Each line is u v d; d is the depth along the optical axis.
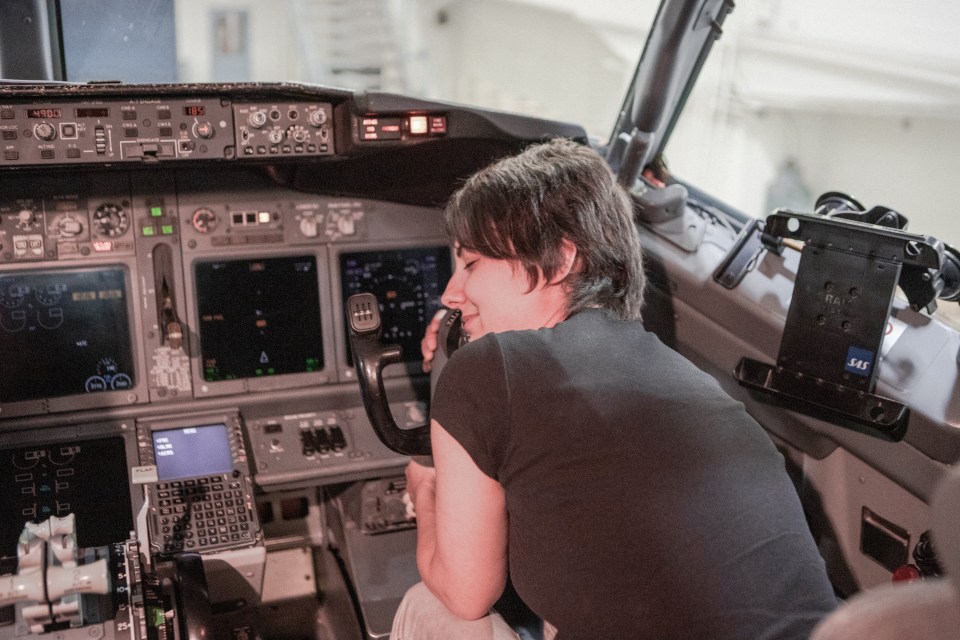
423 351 2.09
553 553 1.18
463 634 1.43
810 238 1.87
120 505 2.05
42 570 1.29
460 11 9.68
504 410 1.21
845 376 1.86
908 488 1.85
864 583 2.00
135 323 2.14
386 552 2.24
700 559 1.11
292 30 9.30
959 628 0.56
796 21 3.17
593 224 1.33
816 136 3.29
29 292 2.07
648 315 2.45
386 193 2.30
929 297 1.85
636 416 1.18
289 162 2.06
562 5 8.39
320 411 2.31
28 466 2.05
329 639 2.39
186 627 1.65
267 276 2.25
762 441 1.24
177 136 1.93
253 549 2.00
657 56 2.27
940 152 2.87
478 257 1.39
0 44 2.23
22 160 1.85
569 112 8.55
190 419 2.19
